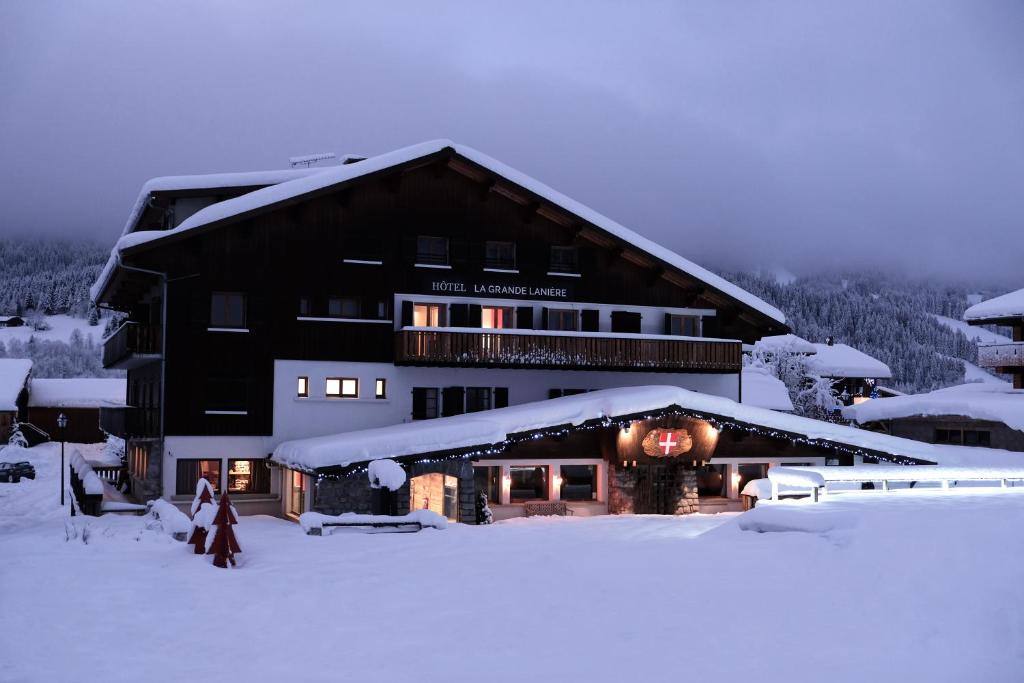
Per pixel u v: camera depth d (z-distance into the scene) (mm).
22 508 31703
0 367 64250
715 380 34875
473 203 31641
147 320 32969
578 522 22297
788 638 9008
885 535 12094
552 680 7652
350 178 29125
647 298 33812
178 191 30531
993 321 47312
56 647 8625
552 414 26750
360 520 17469
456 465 25953
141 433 30484
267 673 7863
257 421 28594
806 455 31594
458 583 11773
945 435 43281
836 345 74562
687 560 12867
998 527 11359
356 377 29891
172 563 13133
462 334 30109
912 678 7637
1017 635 8688
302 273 29375
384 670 7980
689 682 7570
